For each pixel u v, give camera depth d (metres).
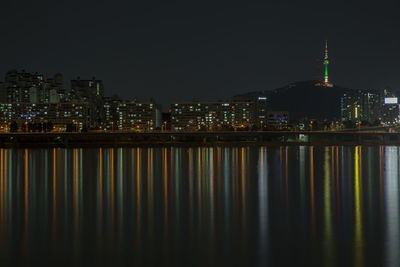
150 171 130.88
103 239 51.59
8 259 45.44
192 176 116.94
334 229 55.56
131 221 60.09
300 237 52.16
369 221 59.62
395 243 49.66
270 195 82.75
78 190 90.00
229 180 108.06
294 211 66.50
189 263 44.19
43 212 66.19
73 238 51.97
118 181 105.62
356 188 92.44
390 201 75.19
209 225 57.78
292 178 112.25
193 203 73.81
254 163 161.75
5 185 98.75
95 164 157.12
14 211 67.00
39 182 104.06
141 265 43.78
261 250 47.66
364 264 43.69
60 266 43.66
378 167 145.12
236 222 59.41
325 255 46.06
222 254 46.53
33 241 50.94
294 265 43.59
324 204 72.56
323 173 125.00
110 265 43.81
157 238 51.91
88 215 63.97
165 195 82.94
